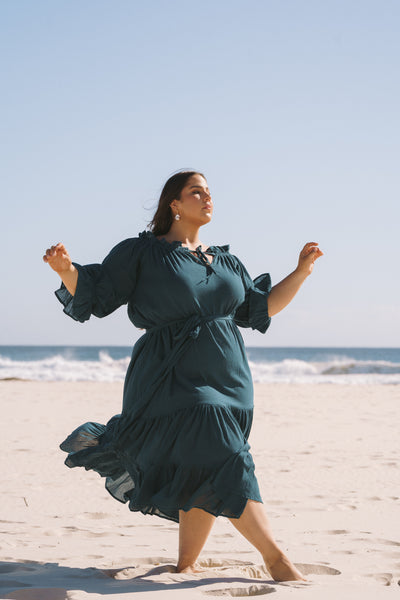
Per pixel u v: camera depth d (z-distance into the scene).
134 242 3.65
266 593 3.09
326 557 4.00
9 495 6.27
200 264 3.60
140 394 3.46
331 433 11.49
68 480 7.09
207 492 3.27
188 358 3.43
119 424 3.52
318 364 41.47
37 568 3.67
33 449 9.28
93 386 24.73
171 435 3.35
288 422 13.15
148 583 3.25
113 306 3.60
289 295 3.82
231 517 3.25
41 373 34.31
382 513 5.54
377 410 16.09
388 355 106.50
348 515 5.45
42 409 15.46
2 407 15.74
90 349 122.19
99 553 4.12
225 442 3.29
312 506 5.82
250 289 3.85
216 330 3.49
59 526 5.01
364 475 7.50
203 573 3.44
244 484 3.27
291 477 7.35
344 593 3.00
